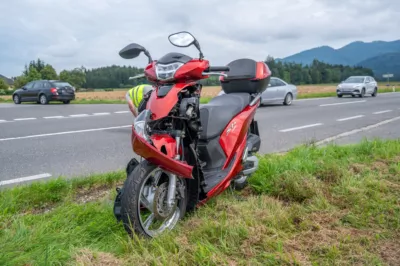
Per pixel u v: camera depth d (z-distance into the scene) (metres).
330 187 4.56
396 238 3.33
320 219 3.71
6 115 15.33
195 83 3.57
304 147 6.91
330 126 11.62
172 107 3.34
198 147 4.09
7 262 2.73
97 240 3.35
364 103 21.25
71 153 7.76
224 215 3.65
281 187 4.57
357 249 3.07
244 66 4.98
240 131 4.28
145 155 3.04
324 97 28.41
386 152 6.22
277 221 3.56
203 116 4.25
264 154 6.90
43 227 3.39
